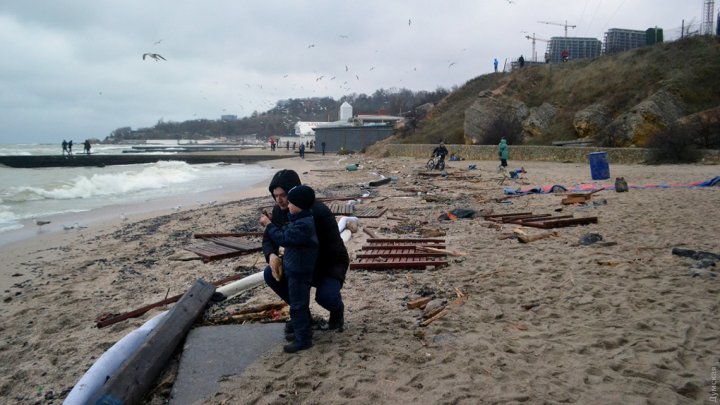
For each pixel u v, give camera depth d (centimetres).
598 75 4012
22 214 1662
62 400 428
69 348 532
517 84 4503
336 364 428
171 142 19425
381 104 15588
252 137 18925
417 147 4609
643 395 357
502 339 469
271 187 473
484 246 875
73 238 1228
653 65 3669
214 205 1852
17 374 474
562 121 3900
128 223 1450
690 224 919
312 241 441
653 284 591
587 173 2269
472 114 4456
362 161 4653
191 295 566
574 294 580
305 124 13612
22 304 704
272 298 636
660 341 438
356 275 730
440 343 466
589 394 362
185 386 396
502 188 1833
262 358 443
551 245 840
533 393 366
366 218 1283
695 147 2536
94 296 728
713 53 3475
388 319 538
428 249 844
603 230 926
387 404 362
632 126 2997
